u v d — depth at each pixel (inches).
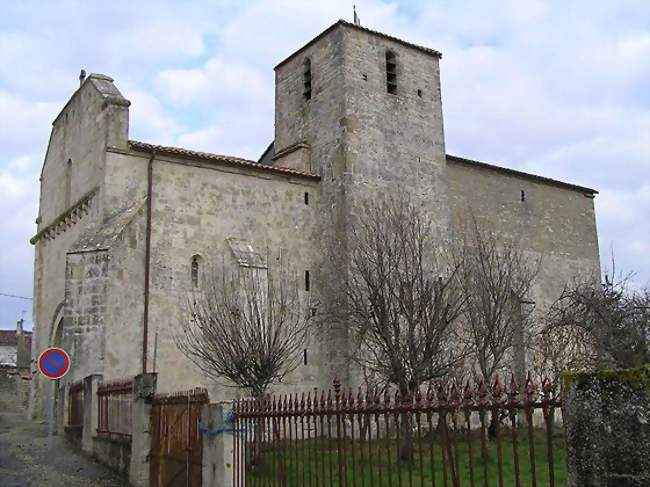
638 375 211.0
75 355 952.9
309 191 1235.9
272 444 436.1
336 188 1214.3
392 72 1321.4
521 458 725.3
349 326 1063.0
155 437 641.0
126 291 994.7
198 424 547.5
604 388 217.3
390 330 862.5
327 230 1212.5
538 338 1122.7
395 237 958.4
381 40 1316.4
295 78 1379.2
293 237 1192.2
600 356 798.5
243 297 1018.1
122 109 1069.8
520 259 1267.2
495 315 975.6
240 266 1053.2
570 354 941.8
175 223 1070.4
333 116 1256.2
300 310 1129.4
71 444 862.5
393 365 786.8
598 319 834.2
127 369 973.2
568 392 226.7
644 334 772.6
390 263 903.7
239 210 1141.7
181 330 1035.3
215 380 1046.4
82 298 970.1
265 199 1176.2
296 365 1118.4
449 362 860.0
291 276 1167.6
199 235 1090.1
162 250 1047.0
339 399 374.0
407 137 1298.0
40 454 798.5
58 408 975.0
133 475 649.6
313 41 1337.4
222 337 883.4
